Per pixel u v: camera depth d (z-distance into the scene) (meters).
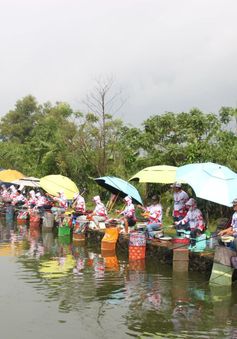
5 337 8.12
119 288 11.19
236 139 20.75
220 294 10.77
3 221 25.86
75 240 18.27
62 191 21.17
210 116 22.22
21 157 38.09
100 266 13.70
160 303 10.03
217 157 19.41
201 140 21.88
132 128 24.28
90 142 29.61
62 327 8.59
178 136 23.09
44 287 11.25
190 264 12.98
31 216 22.69
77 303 10.02
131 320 8.98
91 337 8.12
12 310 9.52
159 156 22.55
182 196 15.22
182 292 10.89
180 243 12.91
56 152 30.98
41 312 9.39
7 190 30.31
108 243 15.96
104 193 27.22
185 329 8.52
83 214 19.45
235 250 11.60
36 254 15.65
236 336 8.20
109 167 27.48
